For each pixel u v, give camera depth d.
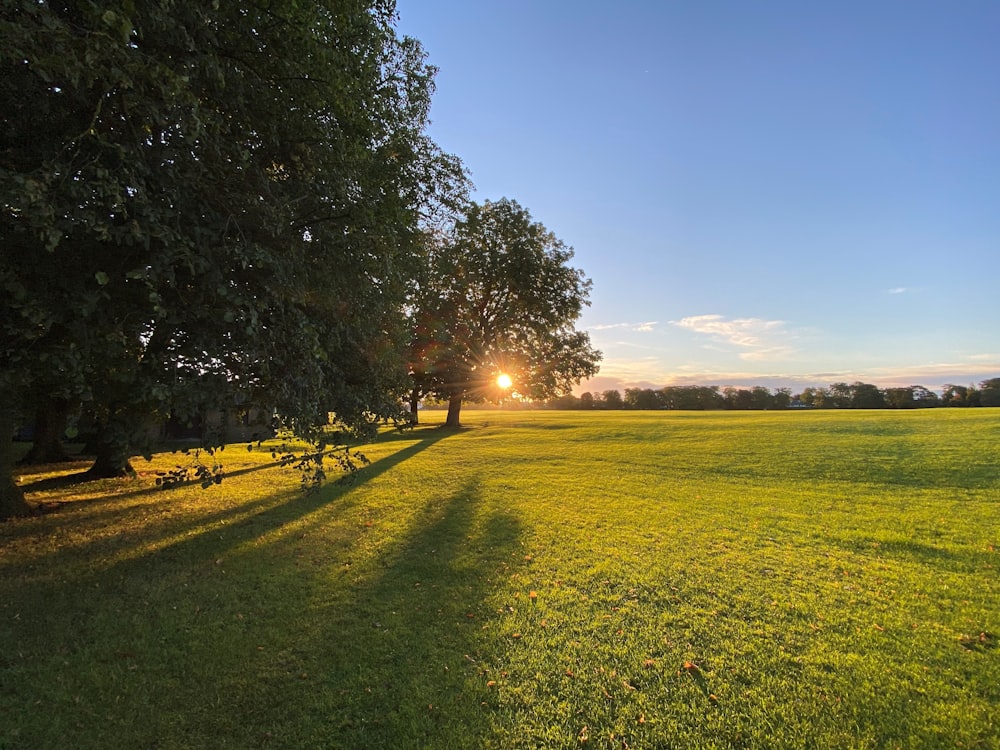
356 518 9.77
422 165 8.47
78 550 7.71
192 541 8.21
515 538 8.25
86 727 3.59
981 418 22.92
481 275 33.44
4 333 3.84
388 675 4.25
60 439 20.11
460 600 5.80
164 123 3.50
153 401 4.71
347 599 5.83
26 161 3.57
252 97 4.73
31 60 2.91
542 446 22.59
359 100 5.93
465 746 3.42
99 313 3.89
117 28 2.97
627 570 6.66
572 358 37.00
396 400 8.38
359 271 5.95
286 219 4.86
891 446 16.94
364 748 3.41
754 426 25.73
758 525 8.80
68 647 4.70
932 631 4.87
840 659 4.38
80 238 3.86
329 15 5.05
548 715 3.73
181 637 4.91
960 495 10.70
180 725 3.62
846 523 8.80
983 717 3.59
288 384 5.22
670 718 3.67
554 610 5.50
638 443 22.27
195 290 4.39
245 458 20.56
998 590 5.86
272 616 5.39
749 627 5.03
